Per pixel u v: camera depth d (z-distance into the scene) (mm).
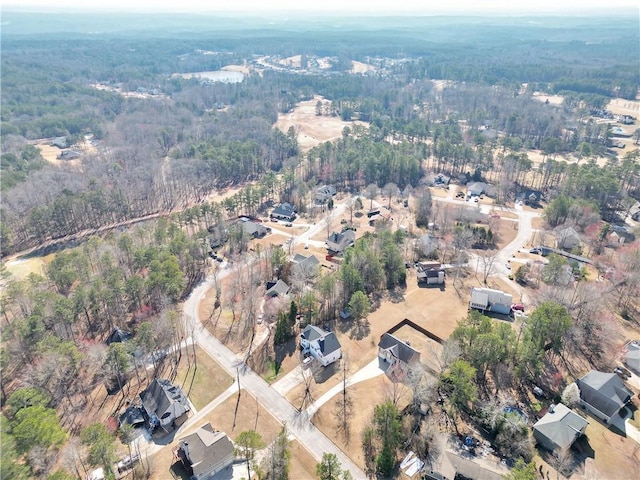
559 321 89062
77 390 87625
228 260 140000
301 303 106375
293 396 84062
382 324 105125
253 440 66375
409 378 81625
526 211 175750
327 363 92125
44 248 155250
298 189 187375
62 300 100375
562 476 66938
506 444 71500
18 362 93750
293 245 150375
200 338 102312
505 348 85625
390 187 188500
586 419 77812
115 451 70438
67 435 72562
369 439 73000
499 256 138500
